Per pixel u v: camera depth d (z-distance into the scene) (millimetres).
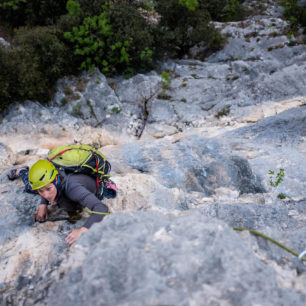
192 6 10453
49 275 2203
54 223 2824
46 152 6410
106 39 9148
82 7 9398
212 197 3754
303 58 10305
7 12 10578
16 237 2652
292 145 4785
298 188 3740
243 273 1630
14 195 3205
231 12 13289
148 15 11836
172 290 1501
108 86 9016
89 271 1674
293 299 1561
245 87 9164
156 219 2055
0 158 5109
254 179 3939
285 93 8648
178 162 4457
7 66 7449
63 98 8430
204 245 1757
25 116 7500
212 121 8117
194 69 10406
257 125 5797
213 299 1497
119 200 3197
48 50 8352
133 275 1619
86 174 2584
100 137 7629
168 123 8445
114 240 1846
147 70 10055
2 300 2039
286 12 12500
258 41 11266
